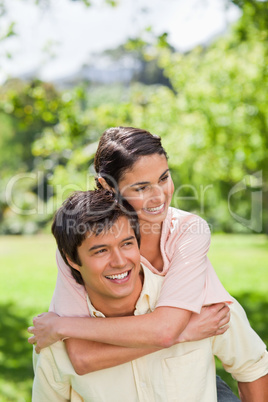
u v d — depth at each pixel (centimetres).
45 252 1475
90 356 172
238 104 1401
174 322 169
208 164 1467
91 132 838
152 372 176
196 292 176
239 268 1045
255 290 820
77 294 184
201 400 179
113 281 166
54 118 785
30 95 759
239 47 1423
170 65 1519
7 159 2917
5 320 687
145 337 167
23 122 773
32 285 935
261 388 197
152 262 195
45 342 175
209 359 183
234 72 1421
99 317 180
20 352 547
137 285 178
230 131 1415
